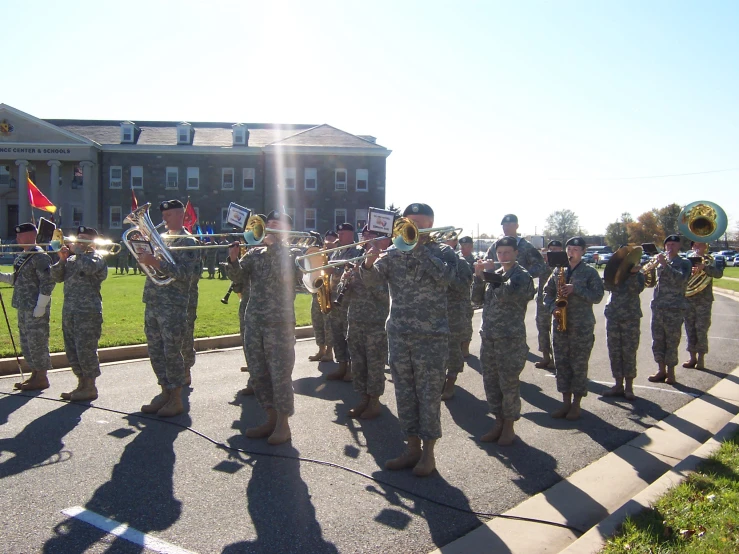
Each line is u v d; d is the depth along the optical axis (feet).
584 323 22.81
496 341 19.76
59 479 16.21
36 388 26.08
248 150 166.09
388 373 32.01
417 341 16.80
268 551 12.67
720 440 19.74
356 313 22.54
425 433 16.83
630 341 26.18
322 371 31.81
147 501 14.96
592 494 16.01
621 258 25.93
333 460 18.11
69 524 13.69
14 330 37.32
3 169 170.09
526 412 24.36
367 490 15.94
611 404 25.64
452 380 26.32
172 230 22.89
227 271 20.21
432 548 12.96
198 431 20.54
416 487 16.21
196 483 16.14
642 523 13.50
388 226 15.92
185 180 167.73
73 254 24.32
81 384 24.57
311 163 166.09
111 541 12.96
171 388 22.12
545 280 33.60
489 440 20.33
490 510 14.90
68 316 23.98
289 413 19.53
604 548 12.50
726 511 13.99
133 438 19.70
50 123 163.12
